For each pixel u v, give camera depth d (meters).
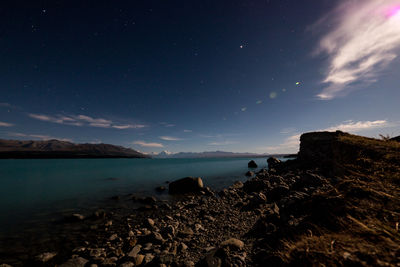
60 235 7.91
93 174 37.78
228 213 9.46
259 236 5.40
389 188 3.23
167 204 12.72
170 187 18.77
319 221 3.46
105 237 7.58
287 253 2.62
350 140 9.69
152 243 6.38
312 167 22.33
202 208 11.29
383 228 2.17
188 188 18.34
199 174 35.69
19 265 5.68
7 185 23.42
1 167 61.22
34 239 7.52
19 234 8.05
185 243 6.10
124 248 6.39
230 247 4.67
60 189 20.33
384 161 4.72
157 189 19.75
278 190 11.74
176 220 9.23
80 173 40.31
